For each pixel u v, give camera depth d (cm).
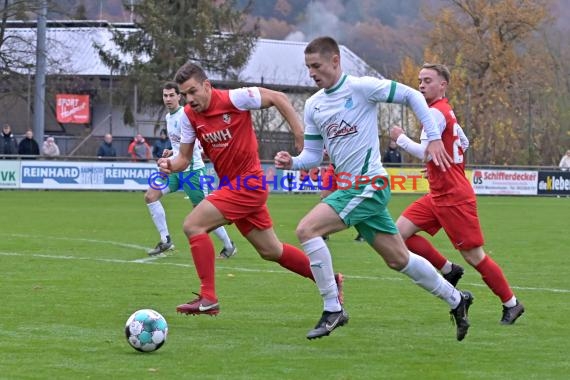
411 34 7581
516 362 916
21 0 5053
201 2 6397
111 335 1032
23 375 835
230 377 837
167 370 861
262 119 5328
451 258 1914
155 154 4506
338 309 995
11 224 2648
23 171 4381
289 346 986
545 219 3119
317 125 1015
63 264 1709
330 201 997
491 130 5750
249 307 1245
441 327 1110
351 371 867
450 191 1141
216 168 1120
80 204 3581
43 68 4909
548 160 5784
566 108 5881
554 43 6869
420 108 997
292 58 7612
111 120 6594
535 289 1459
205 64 6500
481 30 6931
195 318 1158
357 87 984
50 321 1117
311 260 991
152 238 2262
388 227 1000
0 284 1435
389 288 1439
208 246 1075
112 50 7044
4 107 7212
